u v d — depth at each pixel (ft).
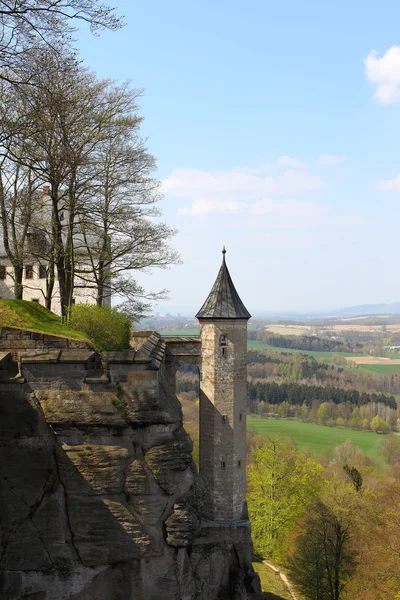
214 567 91.66
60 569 42.83
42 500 42.93
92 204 89.45
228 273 101.24
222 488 95.71
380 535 127.03
